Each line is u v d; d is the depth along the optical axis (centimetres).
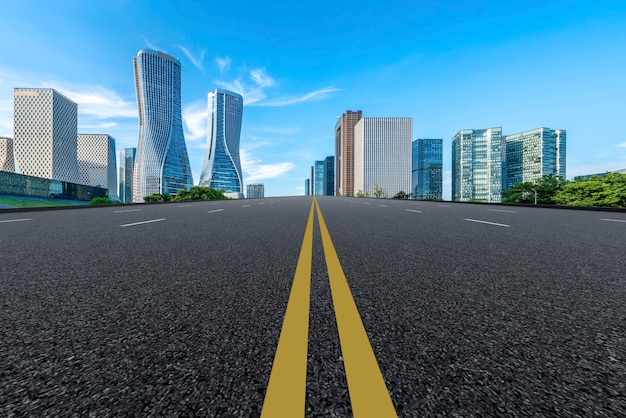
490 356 147
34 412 113
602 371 135
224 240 504
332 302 219
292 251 413
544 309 206
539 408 115
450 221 816
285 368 138
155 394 122
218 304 216
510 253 395
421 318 191
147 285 260
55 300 223
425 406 116
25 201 11969
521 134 19975
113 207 1606
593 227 671
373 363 141
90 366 140
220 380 130
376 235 560
